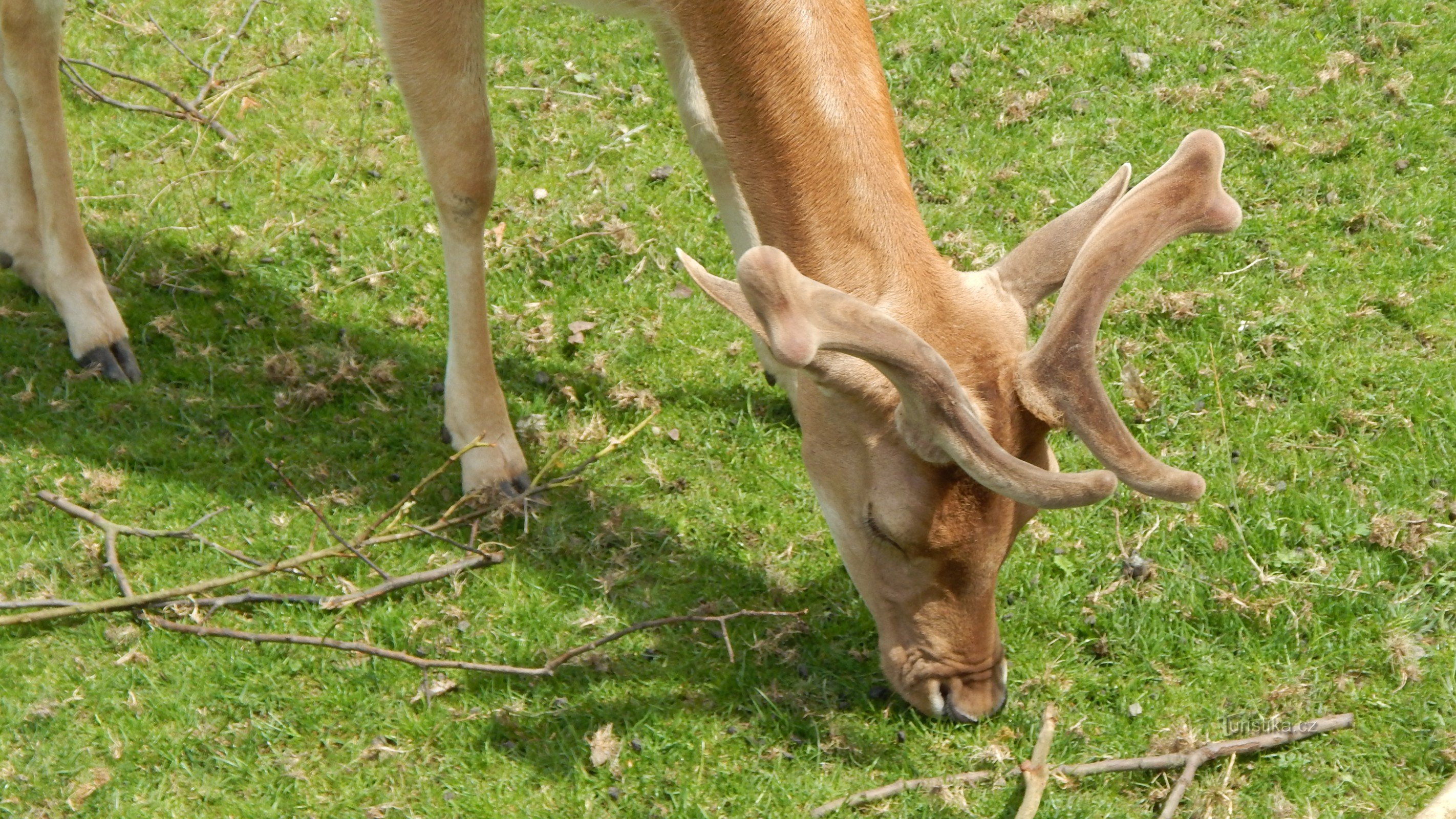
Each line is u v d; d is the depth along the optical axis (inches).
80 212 418.9
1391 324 378.0
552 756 281.1
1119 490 335.6
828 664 299.4
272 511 335.0
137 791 275.3
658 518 336.5
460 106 306.3
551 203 426.9
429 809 272.1
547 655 301.7
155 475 343.0
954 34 481.1
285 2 511.5
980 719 268.2
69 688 293.0
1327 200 415.8
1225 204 225.1
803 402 253.8
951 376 214.8
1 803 270.8
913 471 234.4
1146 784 275.9
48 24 347.9
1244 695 294.0
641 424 341.4
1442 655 299.3
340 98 471.5
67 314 367.6
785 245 252.1
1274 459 344.5
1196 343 375.6
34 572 316.2
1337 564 317.7
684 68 329.4
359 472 347.3
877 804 270.2
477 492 327.3
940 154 437.4
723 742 283.9
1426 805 269.0
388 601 313.0
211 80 467.8
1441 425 348.5
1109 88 459.5
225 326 386.0
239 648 302.0
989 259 396.2
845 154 244.5
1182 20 482.0
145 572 319.3
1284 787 277.3
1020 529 247.4
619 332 387.9
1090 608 310.7
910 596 255.1
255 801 274.2
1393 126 438.3
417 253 411.8
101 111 460.8
